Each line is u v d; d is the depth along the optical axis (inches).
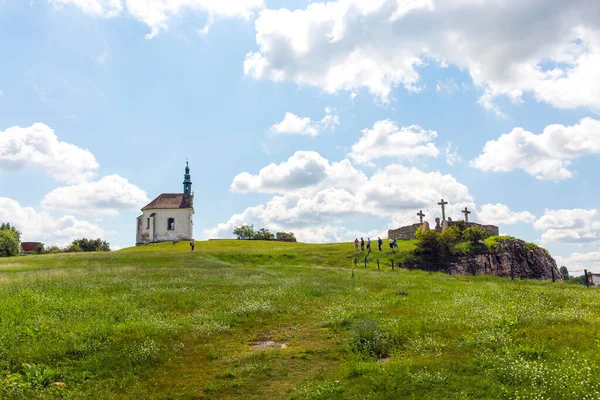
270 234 4446.4
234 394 463.8
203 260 1977.1
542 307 774.5
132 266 1681.8
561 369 453.7
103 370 515.8
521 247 2321.6
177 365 542.0
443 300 874.8
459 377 460.1
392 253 2130.9
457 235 2217.0
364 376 480.1
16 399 435.8
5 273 1365.7
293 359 553.9
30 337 605.9
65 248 4581.7
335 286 1106.1
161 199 3944.4
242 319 746.2
